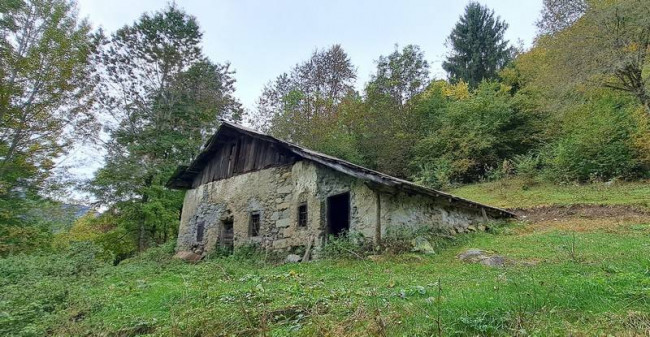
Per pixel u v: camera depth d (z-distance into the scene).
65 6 15.74
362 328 3.56
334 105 25.95
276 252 10.92
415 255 8.02
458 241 9.30
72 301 6.21
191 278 8.07
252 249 11.58
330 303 4.47
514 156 19.97
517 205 14.00
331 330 3.59
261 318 4.08
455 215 10.49
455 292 4.55
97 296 6.56
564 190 15.00
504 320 3.34
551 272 5.36
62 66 15.53
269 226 11.41
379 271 6.96
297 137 23.92
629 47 14.88
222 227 13.20
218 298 5.39
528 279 4.90
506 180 18.30
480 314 3.49
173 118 22.67
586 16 15.47
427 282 5.59
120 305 5.91
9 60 14.62
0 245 14.27
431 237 9.03
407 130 23.66
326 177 10.27
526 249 7.71
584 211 11.85
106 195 18.34
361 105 24.75
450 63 32.91
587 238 8.20
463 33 33.34
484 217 11.26
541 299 3.79
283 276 7.06
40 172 16.08
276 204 11.41
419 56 25.39
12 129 15.20
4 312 5.34
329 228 9.92
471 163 20.36
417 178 20.83
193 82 23.47
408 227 9.13
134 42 21.66
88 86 17.31
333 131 23.47
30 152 15.62
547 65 17.98
